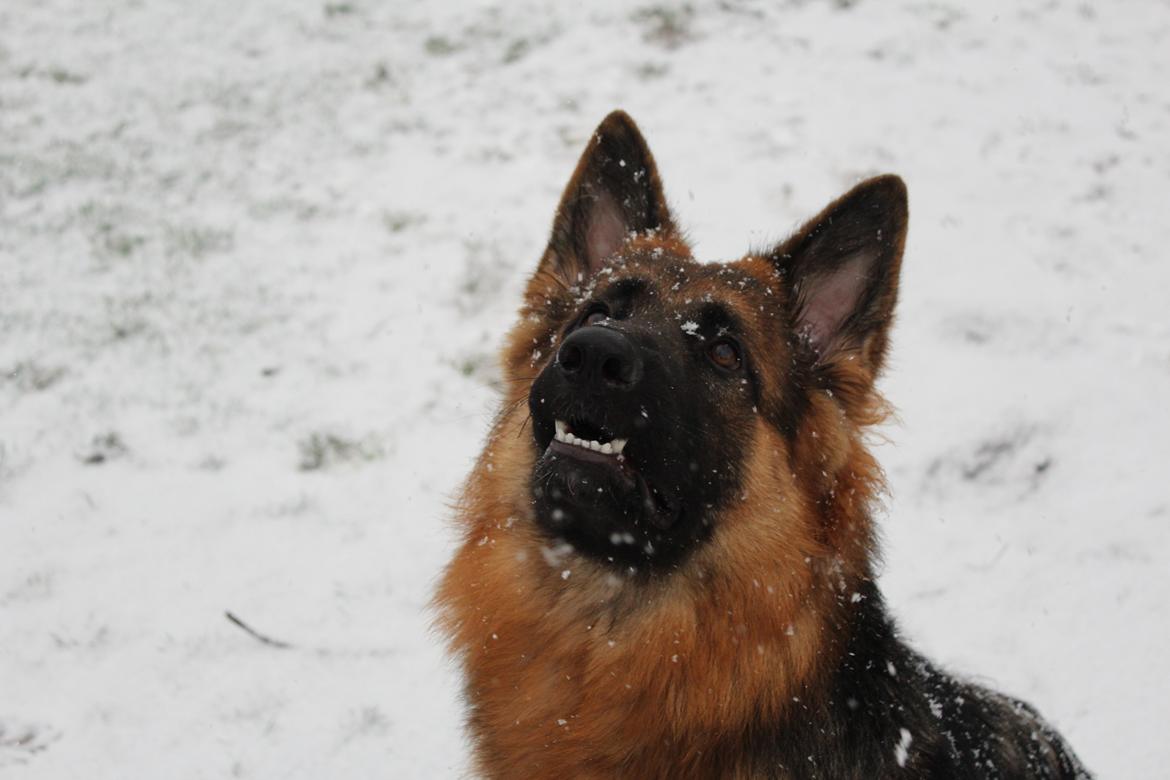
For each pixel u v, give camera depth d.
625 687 1.27
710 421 1.28
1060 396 1.90
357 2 3.73
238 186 2.84
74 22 3.80
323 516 1.80
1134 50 2.93
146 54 3.58
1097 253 2.28
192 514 1.80
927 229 2.37
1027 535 1.75
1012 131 2.67
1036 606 1.67
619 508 1.25
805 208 2.47
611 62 3.11
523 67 3.17
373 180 2.79
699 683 1.27
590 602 1.28
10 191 2.85
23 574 1.71
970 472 1.83
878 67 2.94
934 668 1.39
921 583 1.70
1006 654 1.62
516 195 2.63
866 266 1.34
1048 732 1.40
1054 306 2.12
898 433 1.86
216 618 1.66
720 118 2.81
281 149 2.98
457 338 2.18
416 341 2.19
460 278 2.36
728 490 1.28
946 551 1.74
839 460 1.34
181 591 1.69
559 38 3.27
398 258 2.46
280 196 2.77
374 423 1.96
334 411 2.00
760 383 1.31
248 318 2.29
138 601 1.68
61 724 1.54
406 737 1.54
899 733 1.28
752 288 1.35
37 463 1.88
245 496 1.83
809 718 1.26
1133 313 2.10
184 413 2.00
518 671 1.29
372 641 1.64
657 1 3.33
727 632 1.27
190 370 2.13
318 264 2.47
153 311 2.33
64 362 2.16
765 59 3.02
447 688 1.58
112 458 1.89
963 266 2.25
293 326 2.26
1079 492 1.79
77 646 1.62
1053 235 2.34
